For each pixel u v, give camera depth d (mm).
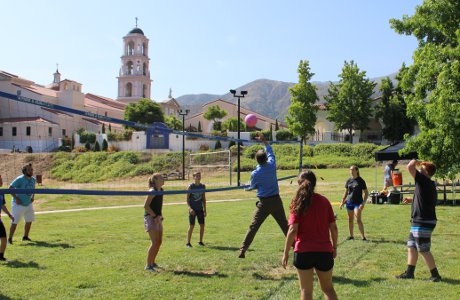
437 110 11594
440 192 18828
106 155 49562
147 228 7449
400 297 5816
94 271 7422
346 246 9180
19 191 5770
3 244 8328
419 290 6098
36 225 14266
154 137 54594
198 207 9672
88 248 9539
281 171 39688
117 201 25203
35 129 55625
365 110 55781
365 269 7328
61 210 20656
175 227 12773
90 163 48500
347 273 7078
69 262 8125
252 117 10828
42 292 6254
